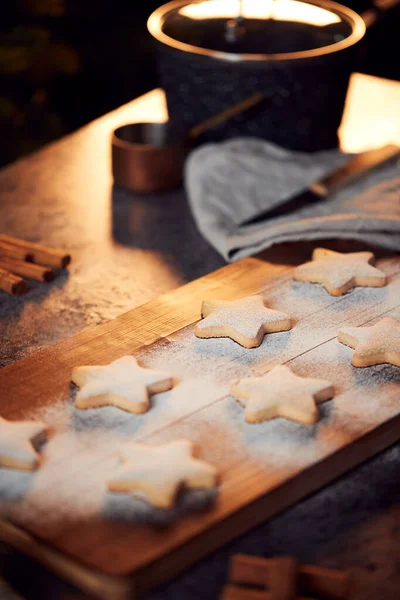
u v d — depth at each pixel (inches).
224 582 28.4
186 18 44.8
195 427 31.0
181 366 33.1
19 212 42.5
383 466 31.4
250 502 29.1
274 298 36.3
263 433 30.9
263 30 43.9
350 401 32.0
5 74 73.3
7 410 31.6
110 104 92.1
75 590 28.2
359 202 41.0
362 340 33.6
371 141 46.8
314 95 42.8
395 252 39.1
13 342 35.6
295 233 39.4
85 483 29.4
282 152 44.2
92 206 43.0
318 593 28.1
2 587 28.5
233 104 42.9
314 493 30.5
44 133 76.4
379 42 85.7
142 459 29.6
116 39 86.4
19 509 28.8
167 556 28.0
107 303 37.5
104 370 32.4
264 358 33.5
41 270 38.4
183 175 43.8
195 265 39.6
